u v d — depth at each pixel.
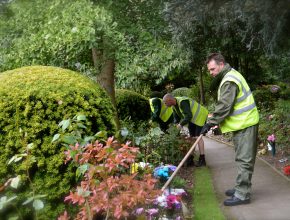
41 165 3.79
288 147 7.39
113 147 3.42
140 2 6.40
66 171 3.87
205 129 4.77
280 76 11.77
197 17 7.38
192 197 5.16
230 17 7.47
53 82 4.14
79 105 4.05
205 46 9.21
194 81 19.92
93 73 6.83
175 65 9.98
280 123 8.51
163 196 4.16
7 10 6.01
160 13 6.67
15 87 4.00
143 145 6.09
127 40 6.21
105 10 5.50
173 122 7.89
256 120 4.74
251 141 4.72
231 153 8.12
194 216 4.43
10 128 3.84
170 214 4.12
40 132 3.88
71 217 3.86
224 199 5.02
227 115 4.70
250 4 6.19
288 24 6.20
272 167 6.38
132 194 2.99
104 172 3.09
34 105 3.92
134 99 9.20
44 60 5.84
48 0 5.70
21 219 3.64
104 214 3.37
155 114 7.77
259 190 5.23
